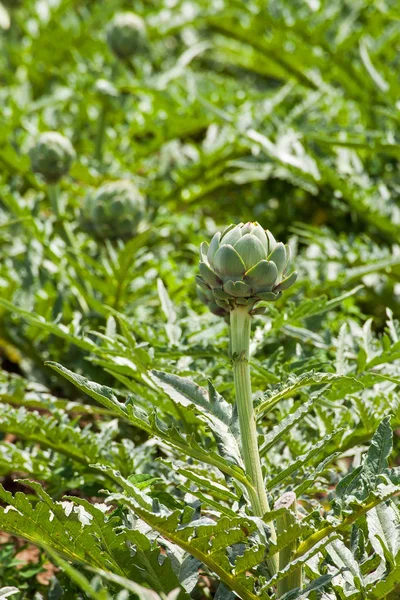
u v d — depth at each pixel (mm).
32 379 3699
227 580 2607
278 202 4395
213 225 4230
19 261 3762
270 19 4547
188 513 2605
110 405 2617
